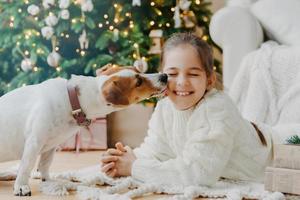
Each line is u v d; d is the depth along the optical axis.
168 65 1.57
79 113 1.47
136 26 3.09
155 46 3.11
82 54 3.06
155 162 1.58
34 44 3.09
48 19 3.01
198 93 1.56
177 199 1.37
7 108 1.50
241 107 2.46
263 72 2.39
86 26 3.12
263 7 2.89
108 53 3.18
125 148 1.69
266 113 2.35
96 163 2.29
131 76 1.44
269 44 2.61
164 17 3.20
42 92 1.50
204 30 3.41
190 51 1.55
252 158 1.65
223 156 1.54
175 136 1.66
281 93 2.36
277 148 1.45
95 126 2.88
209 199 1.41
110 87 1.41
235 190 1.42
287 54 2.39
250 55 2.51
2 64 3.26
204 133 1.53
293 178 1.40
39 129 1.43
